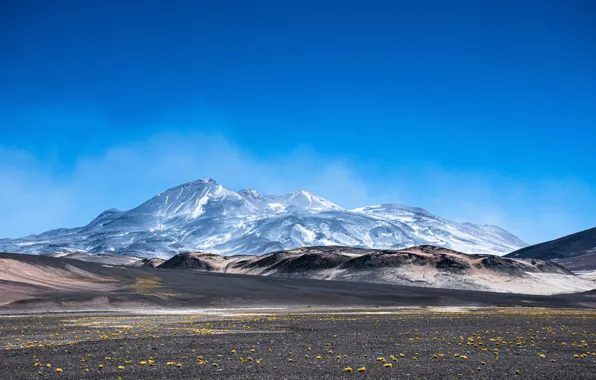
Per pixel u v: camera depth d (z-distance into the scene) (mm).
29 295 90562
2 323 57000
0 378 26672
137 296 98562
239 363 31656
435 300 124875
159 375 27750
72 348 37500
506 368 30625
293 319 69250
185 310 89750
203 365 30859
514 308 112250
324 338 46312
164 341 42562
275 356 34750
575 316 81812
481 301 127875
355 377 27609
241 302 107250
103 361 31969
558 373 29250
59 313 75750
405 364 31797
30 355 33969
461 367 30828
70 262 151750
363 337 47438
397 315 80125
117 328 53500
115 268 159250
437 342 43781
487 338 47188
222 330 52750
